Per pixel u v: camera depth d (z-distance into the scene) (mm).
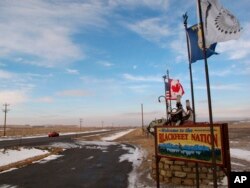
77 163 22969
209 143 10242
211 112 8508
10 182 15594
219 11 8859
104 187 14078
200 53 10195
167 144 12312
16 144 43750
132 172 17922
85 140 60094
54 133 78562
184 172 13398
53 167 20906
